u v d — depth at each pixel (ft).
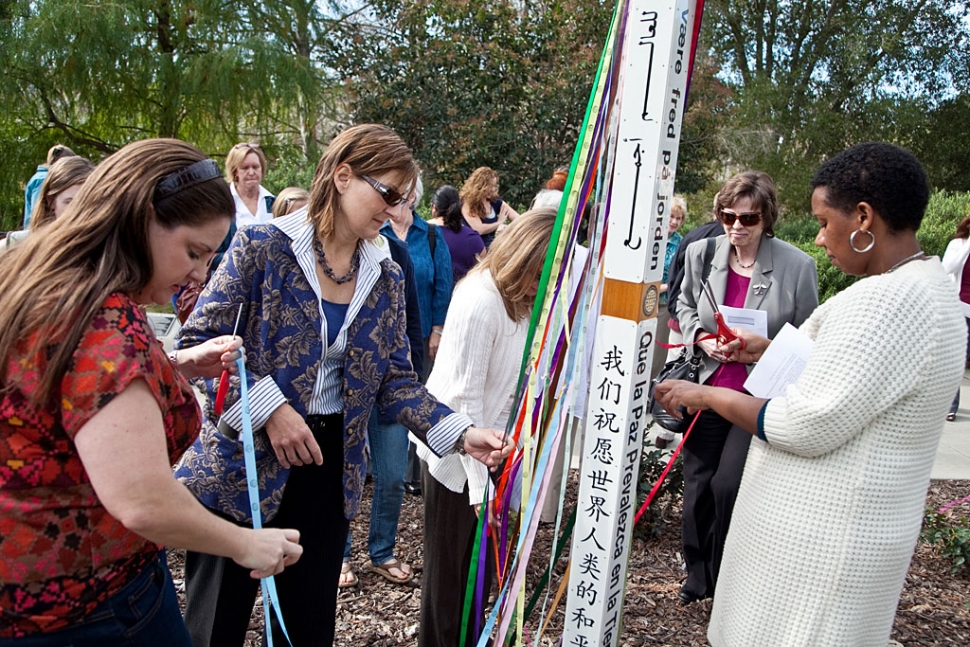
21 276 4.13
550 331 6.07
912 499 5.71
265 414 5.99
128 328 4.15
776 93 51.31
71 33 32.30
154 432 4.15
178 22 35.09
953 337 5.50
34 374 4.01
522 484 6.15
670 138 4.84
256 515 5.48
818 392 5.51
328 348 6.50
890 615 5.99
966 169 54.34
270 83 35.12
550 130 35.58
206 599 6.64
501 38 35.78
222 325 6.11
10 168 36.42
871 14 53.52
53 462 4.16
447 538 7.71
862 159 5.71
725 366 10.04
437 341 14.10
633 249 4.91
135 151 4.40
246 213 14.79
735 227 9.78
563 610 10.08
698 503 10.03
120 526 4.42
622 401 5.13
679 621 10.06
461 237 16.16
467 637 8.18
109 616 4.49
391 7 37.50
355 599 10.28
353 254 6.68
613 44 5.29
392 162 6.16
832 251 6.03
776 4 55.26
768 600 5.95
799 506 5.78
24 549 4.15
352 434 6.77
